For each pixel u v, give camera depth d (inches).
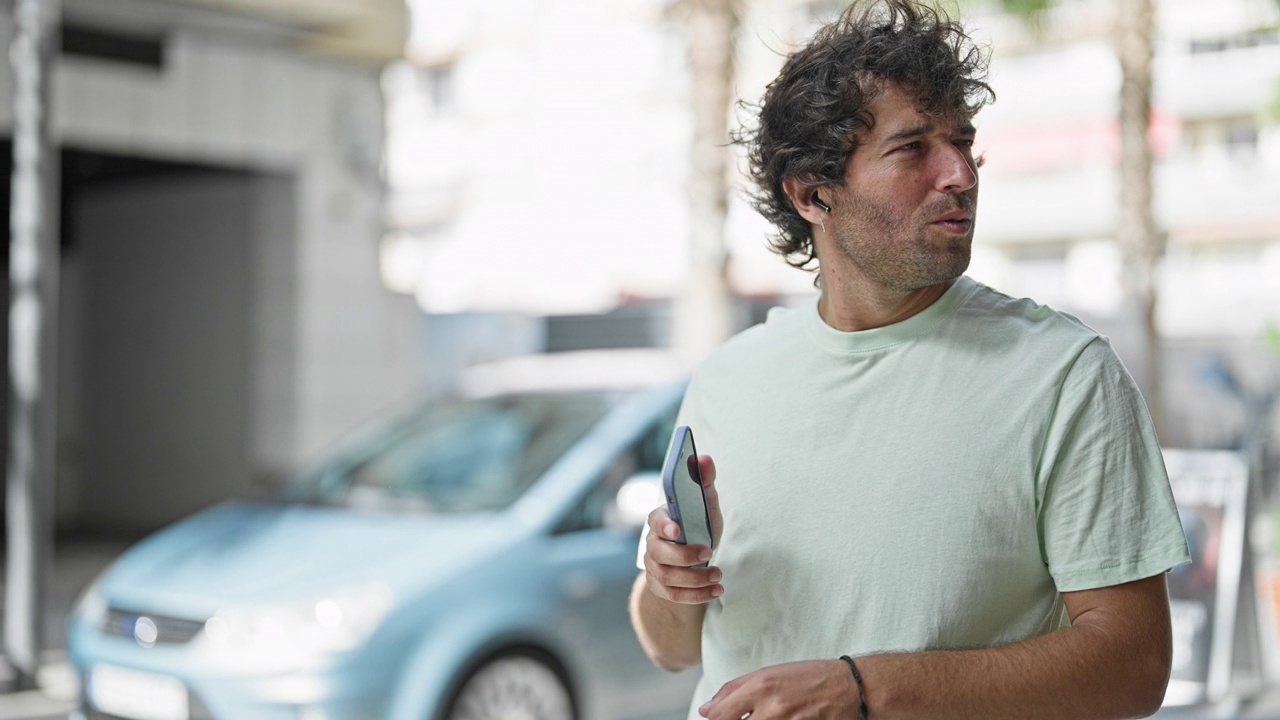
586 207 1681.8
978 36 84.4
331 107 506.6
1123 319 500.4
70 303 596.4
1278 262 1360.7
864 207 77.0
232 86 482.0
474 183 1803.6
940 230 75.6
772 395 83.0
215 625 192.7
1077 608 73.6
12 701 289.7
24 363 310.8
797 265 92.0
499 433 232.5
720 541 82.5
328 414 508.1
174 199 550.6
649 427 225.3
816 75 79.4
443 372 855.7
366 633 188.5
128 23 451.8
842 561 77.0
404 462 233.5
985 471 74.5
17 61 320.5
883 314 80.4
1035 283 1469.0
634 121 1641.2
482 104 1792.6
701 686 86.9
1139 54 496.7
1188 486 259.4
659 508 78.8
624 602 210.5
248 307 521.7
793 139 80.4
